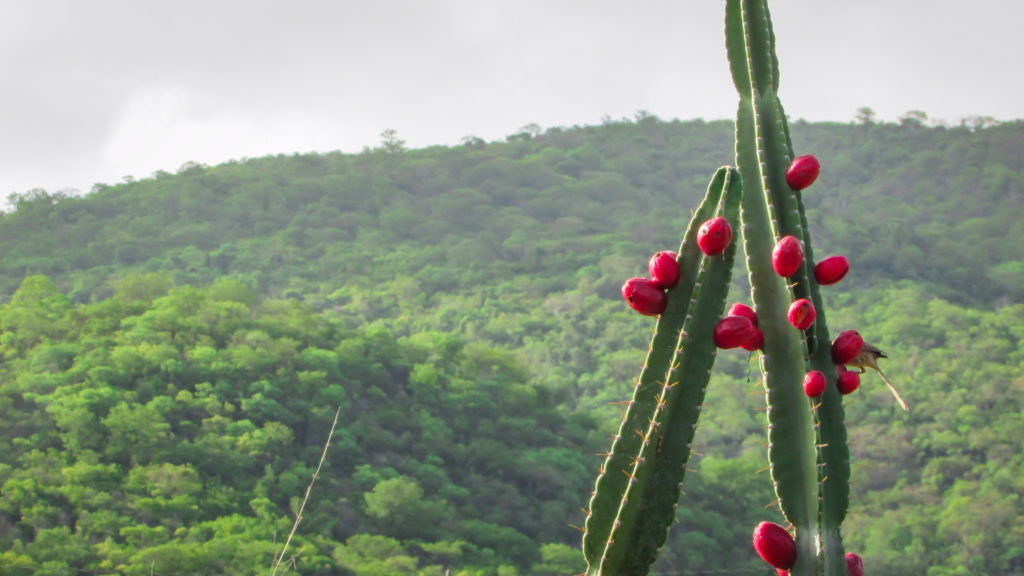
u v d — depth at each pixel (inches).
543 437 3449.8
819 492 99.7
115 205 6968.5
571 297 5753.0
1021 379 3986.2
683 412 105.7
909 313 5123.0
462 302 5743.1
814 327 106.3
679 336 106.7
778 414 102.9
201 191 7057.1
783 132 111.0
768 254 106.8
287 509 2452.0
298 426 2982.3
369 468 2733.8
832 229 6358.3
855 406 3924.7
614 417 4013.3
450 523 2620.6
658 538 104.7
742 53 115.2
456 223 7519.7
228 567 1889.8
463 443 3312.0
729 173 112.1
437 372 3673.7
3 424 2566.4
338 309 5629.9
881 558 2770.7
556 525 2874.0
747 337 103.2
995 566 2753.4
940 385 4074.8
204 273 5994.1
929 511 3051.2
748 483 3065.9
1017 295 6131.9
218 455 2561.5
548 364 4776.1
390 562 2206.0
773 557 100.5
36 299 3575.3
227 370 3110.2
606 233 7303.2
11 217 6633.9
